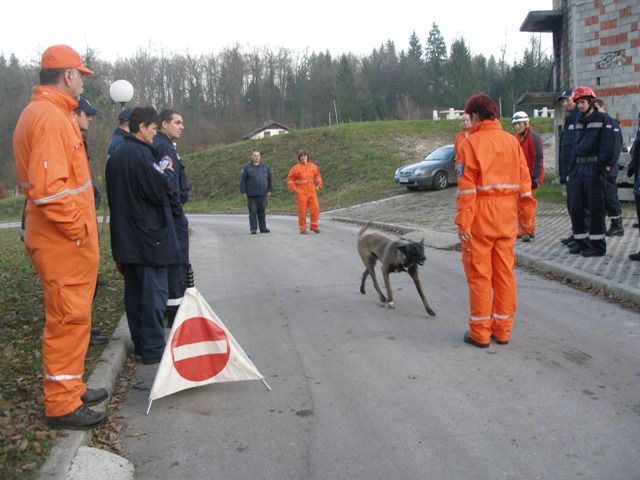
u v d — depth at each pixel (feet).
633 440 11.70
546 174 73.15
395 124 122.01
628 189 43.75
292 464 11.37
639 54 47.09
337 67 263.29
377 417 13.19
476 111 17.11
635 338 17.52
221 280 28.53
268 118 250.16
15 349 17.07
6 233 63.52
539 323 19.44
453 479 10.62
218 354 14.79
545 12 57.88
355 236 43.11
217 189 113.70
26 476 10.52
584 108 26.43
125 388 15.35
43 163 11.43
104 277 27.96
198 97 231.71
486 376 15.21
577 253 27.99
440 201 60.29
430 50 285.23
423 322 20.27
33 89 12.45
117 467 11.27
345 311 22.04
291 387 15.06
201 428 13.00
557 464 10.96
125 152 15.75
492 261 17.42
